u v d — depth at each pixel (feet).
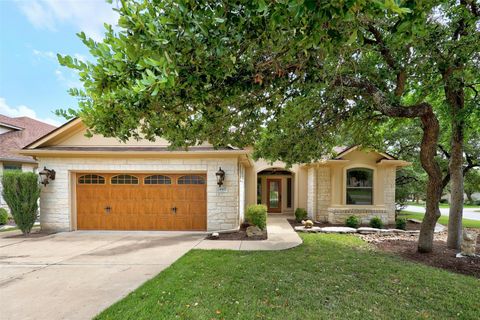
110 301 13.64
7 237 29.50
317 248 24.34
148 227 32.99
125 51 8.18
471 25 16.80
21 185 30.96
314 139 24.20
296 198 49.52
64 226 32.40
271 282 15.79
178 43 7.92
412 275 17.03
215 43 7.99
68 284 15.93
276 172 54.24
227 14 7.68
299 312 12.28
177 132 14.35
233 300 13.43
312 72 12.04
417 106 19.31
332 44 7.82
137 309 12.51
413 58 18.39
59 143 34.01
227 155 31.94
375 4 5.90
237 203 32.53
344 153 39.50
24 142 53.42
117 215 33.12
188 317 11.80
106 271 18.20
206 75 9.20
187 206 33.01
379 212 39.42
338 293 14.40
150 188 33.14
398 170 47.09
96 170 32.71
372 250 23.98
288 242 26.76
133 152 31.35
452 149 25.43
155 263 19.90
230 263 19.27
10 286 15.70
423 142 21.50
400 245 26.14
